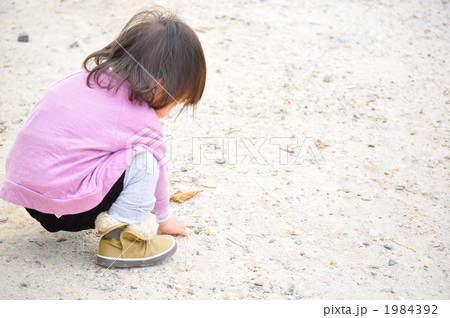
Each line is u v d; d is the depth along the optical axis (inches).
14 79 163.6
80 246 96.5
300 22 210.5
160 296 84.9
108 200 85.0
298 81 169.0
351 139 140.3
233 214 109.6
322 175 125.0
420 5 231.0
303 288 89.3
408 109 155.9
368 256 98.5
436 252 99.9
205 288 87.9
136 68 84.4
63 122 82.7
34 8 214.1
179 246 98.7
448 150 135.5
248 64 177.8
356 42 196.5
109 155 84.9
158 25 86.0
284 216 109.6
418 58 187.0
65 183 81.5
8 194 83.9
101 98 84.0
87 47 183.8
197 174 123.7
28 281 85.7
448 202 115.3
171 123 144.9
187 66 85.9
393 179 123.5
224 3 223.5
